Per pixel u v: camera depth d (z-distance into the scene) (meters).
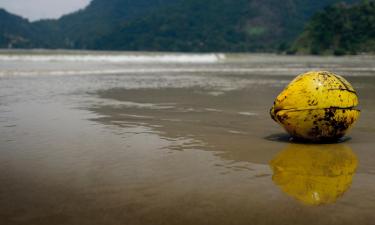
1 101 11.15
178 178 4.64
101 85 16.12
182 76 21.28
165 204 3.87
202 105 10.91
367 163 5.28
